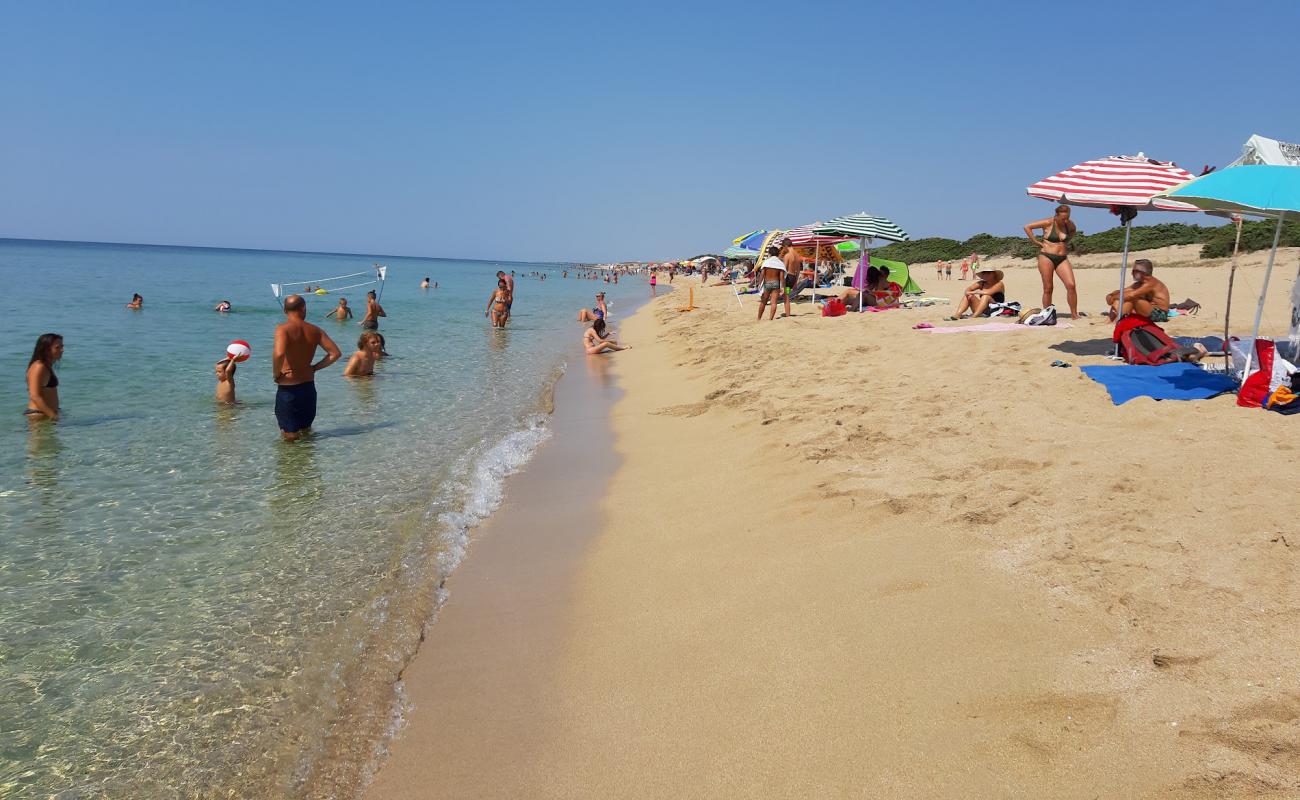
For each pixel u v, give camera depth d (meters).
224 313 24.28
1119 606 3.25
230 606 4.35
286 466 7.18
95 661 3.75
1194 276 25.88
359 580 4.73
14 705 3.38
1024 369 7.86
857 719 2.90
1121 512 4.07
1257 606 3.05
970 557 3.96
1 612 4.21
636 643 3.81
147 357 13.76
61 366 12.35
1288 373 5.44
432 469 7.18
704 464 6.73
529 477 6.99
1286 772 2.22
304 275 61.62
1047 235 11.54
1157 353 7.36
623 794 2.73
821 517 4.89
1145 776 2.35
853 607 3.72
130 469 6.95
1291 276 24.33
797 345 12.47
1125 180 8.12
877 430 6.40
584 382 12.74
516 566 4.96
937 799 2.43
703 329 18.36
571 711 3.30
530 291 56.78
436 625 4.20
